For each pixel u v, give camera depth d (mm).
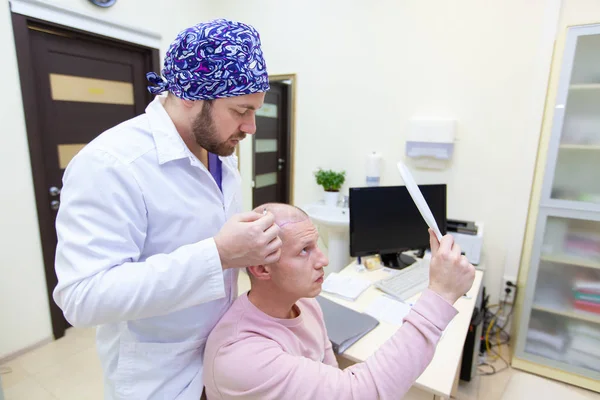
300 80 2725
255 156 3299
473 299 1522
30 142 2012
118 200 681
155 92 811
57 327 2268
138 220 717
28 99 1971
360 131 2541
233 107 719
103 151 685
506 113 2064
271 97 3363
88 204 658
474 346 1873
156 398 811
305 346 883
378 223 1792
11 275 2021
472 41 2096
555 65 1738
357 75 2488
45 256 2160
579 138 1831
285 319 855
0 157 1904
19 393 1822
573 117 1825
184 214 771
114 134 736
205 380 800
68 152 2271
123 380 803
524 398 1267
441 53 2189
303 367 701
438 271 718
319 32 2582
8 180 1950
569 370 1914
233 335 768
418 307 714
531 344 2074
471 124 2166
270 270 812
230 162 1006
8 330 2039
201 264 641
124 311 617
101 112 2424
